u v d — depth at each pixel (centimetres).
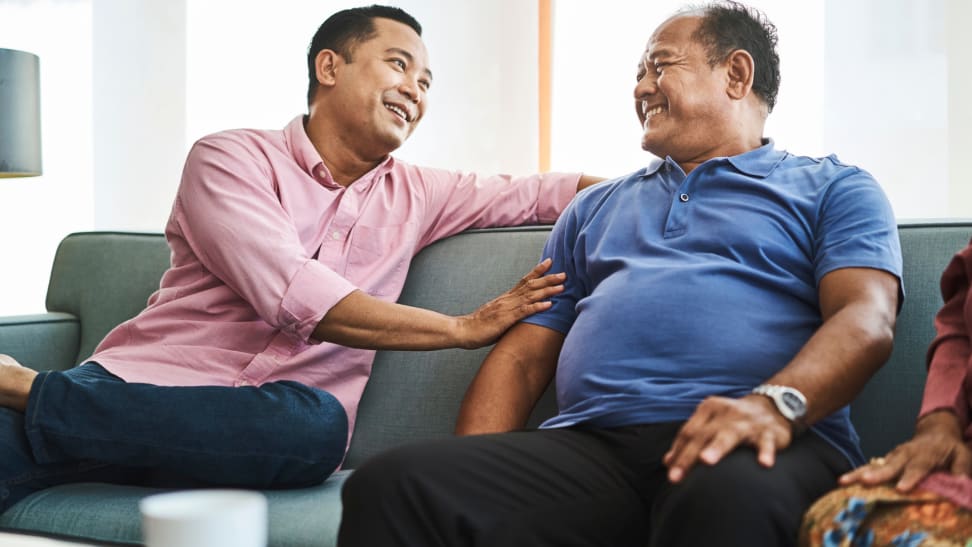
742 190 161
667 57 171
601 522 132
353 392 191
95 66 423
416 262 205
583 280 172
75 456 163
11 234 445
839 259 145
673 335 146
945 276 136
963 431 122
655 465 137
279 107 402
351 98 197
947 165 310
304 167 196
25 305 446
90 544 146
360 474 122
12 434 162
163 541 67
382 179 202
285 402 167
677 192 164
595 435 144
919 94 313
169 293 192
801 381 125
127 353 184
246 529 68
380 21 203
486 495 124
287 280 177
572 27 355
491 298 193
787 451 119
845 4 321
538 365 170
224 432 163
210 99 410
